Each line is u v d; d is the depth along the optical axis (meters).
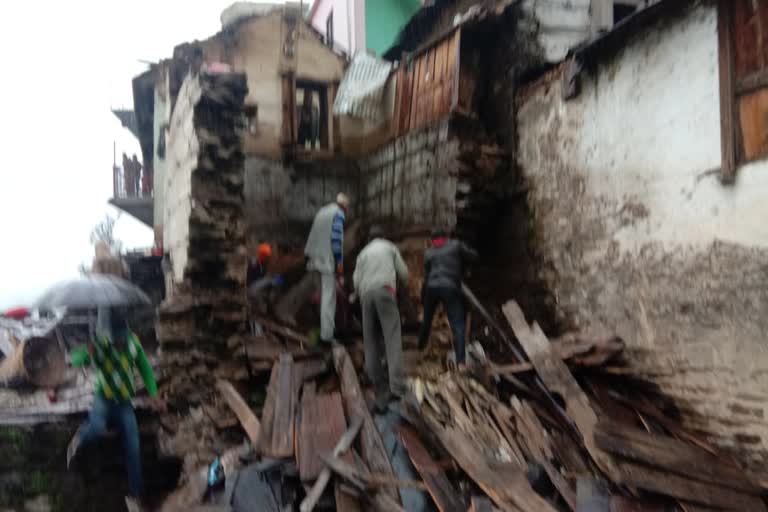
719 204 4.58
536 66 6.79
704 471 4.27
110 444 5.22
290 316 7.90
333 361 5.88
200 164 6.06
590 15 7.00
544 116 6.53
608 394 5.23
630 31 5.38
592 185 5.86
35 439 5.05
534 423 4.80
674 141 4.98
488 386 5.35
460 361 5.60
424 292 5.82
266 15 9.66
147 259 9.96
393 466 4.49
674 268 4.98
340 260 6.69
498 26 7.20
